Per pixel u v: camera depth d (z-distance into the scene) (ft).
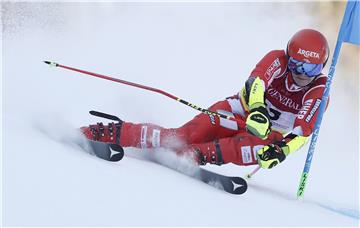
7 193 38.14
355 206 63.41
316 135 59.21
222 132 59.57
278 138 58.39
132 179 46.70
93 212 38.01
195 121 58.85
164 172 53.11
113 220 37.50
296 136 56.39
